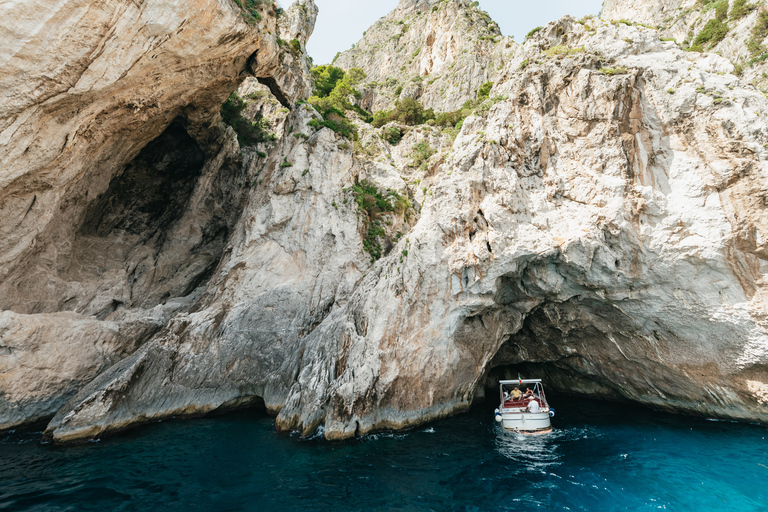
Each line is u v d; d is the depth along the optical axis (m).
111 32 13.43
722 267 13.13
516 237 15.09
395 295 16.08
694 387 14.62
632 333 15.35
